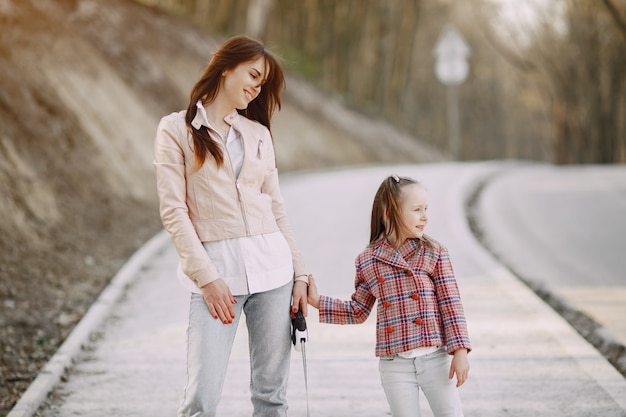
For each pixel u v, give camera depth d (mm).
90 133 15305
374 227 4789
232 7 35844
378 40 52000
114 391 6465
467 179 21453
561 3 44906
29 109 13703
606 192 20000
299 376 6742
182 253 4430
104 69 19000
